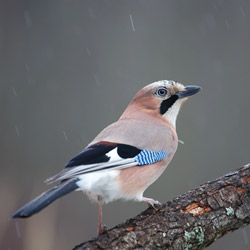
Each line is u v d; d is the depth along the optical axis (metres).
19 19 16.05
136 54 15.59
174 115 8.07
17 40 15.87
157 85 7.92
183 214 5.89
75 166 6.26
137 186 6.85
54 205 10.34
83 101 14.98
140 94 7.98
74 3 16.25
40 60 15.66
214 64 15.33
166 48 15.60
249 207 5.97
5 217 11.20
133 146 6.88
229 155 13.44
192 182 12.88
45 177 13.46
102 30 15.97
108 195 6.63
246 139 13.77
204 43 15.70
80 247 5.54
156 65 15.34
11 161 13.88
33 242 9.89
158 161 7.16
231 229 5.98
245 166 6.35
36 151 14.12
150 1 16.22
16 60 15.66
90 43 15.85
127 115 7.92
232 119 14.12
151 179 7.09
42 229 9.99
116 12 16.16
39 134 14.43
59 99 15.02
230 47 15.62
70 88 15.24
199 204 5.98
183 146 13.44
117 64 15.55
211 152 13.49
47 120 14.66
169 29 15.87
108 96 15.04
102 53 15.72
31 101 14.96
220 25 15.82
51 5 16.22
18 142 14.23
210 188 6.11
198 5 16.09
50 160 13.98
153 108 7.89
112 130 7.10
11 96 15.02
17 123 14.61
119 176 6.64
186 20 15.97
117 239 5.63
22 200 12.23
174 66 15.32
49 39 15.93
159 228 5.76
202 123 13.91
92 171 6.32
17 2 16.11
